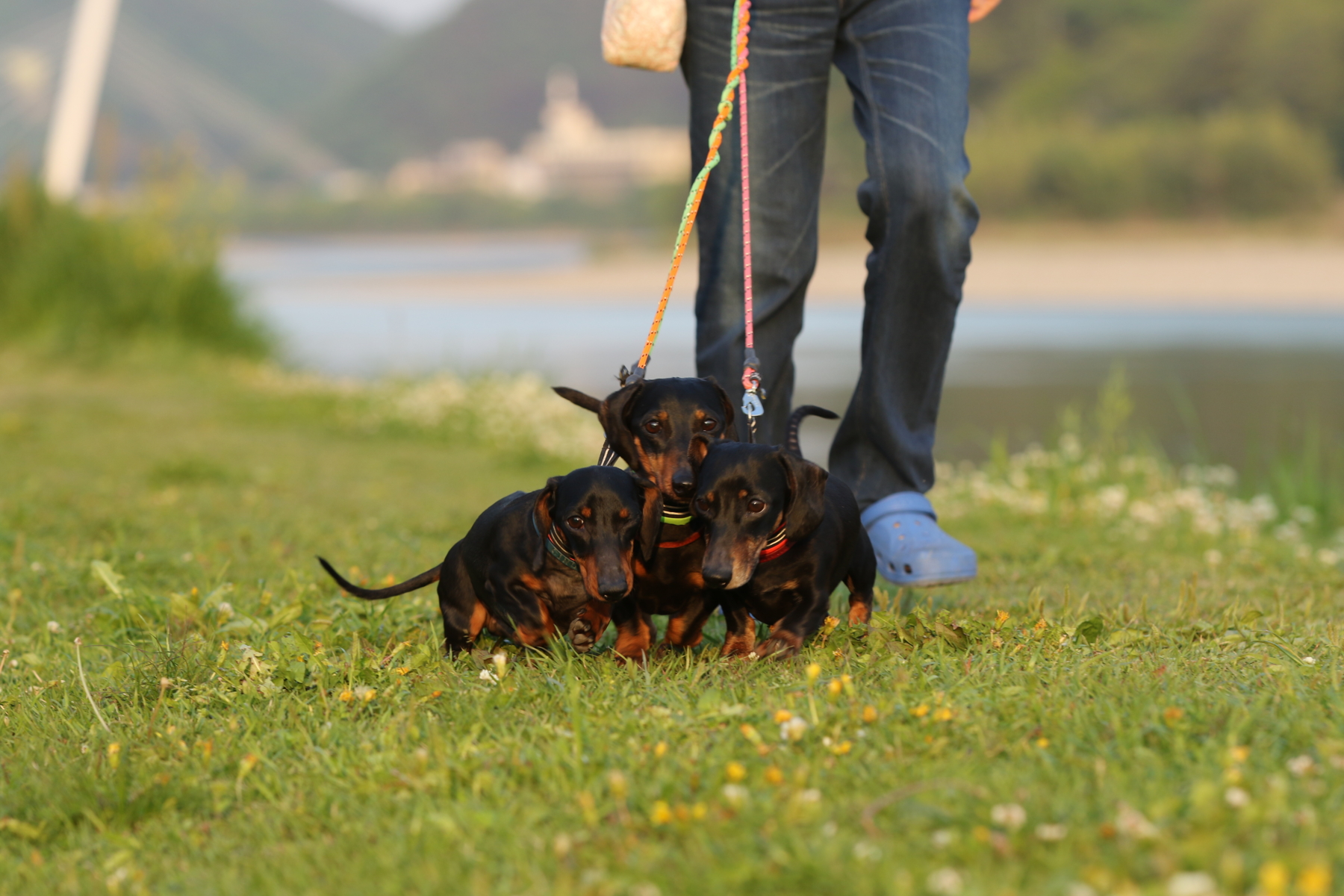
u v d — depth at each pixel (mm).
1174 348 21781
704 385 3254
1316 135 64750
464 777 2445
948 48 3691
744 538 2918
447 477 8719
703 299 3965
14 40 117312
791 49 3754
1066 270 45812
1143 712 2520
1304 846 1858
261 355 18000
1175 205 61688
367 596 3709
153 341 16625
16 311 16750
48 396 13109
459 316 34125
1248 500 8578
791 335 3959
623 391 3205
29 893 2158
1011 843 1948
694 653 3365
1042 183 63594
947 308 3795
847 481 3961
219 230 18266
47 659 3689
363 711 2947
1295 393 15422
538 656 3193
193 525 5809
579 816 2232
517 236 149750
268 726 2891
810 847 2000
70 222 17766
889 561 3785
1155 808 1984
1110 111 73125
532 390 12719
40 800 2551
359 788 2443
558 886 1946
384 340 25594
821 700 2693
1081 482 7898
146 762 2672
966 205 3689
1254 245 53688
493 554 3221
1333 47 67250
